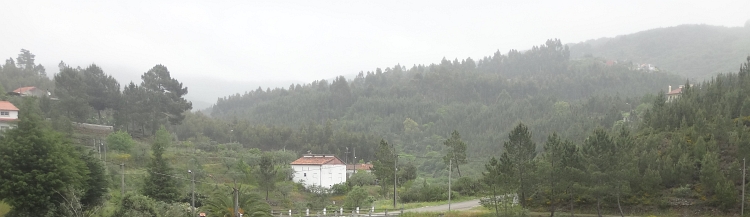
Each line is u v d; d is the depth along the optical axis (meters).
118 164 55.25
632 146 43.88
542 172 40.69
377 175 62.50
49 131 31.88
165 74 95.31
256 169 66.56
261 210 35.91
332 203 60.00
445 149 116.94
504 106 169.12
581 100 176.38
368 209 48.25
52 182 29.53
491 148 114.38
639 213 40.66
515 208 39.69
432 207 50.41
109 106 87.12
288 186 64.62
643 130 55.16
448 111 170.88
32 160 29.77
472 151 114.44
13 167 29.09
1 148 29.42
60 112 72.56
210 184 58.25
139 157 64.62
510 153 41.78
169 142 77.19
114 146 65.31
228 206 34.81
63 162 31.02
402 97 196.62
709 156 40.12
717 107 50.47
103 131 77.50
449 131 142.75
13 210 29.06
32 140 30.16
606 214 41.50
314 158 80.56
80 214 29.61
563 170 39.75
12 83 117.12
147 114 85.62
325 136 124.75
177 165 65.62
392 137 143.38
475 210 45.28
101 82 88.88
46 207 29.61
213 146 92.31
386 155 62.38
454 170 90.88
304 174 77.06
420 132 146.12
